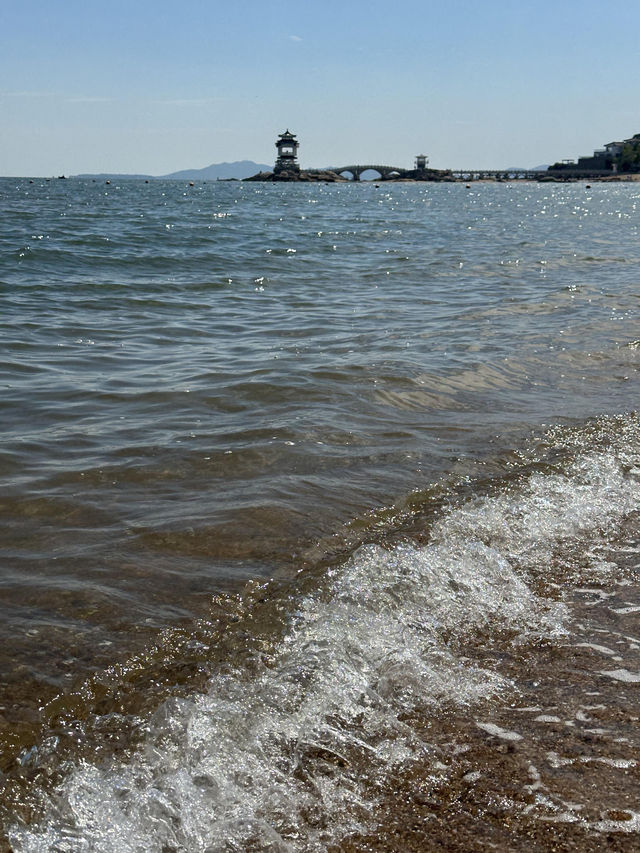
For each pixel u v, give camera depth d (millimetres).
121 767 2512
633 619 3561
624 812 2363
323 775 2512
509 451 5691
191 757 2555
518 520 4527
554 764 2574
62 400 6684
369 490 4891
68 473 5016
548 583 3896
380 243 24906
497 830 2297
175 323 10539
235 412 6457
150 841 2230
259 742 2639
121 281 14203
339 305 12383
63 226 27484
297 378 7484
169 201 60625
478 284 15195
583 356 8812
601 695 2973
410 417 6461
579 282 15445
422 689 2984
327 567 3891
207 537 4195
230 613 3479
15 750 2596
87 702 2861
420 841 2262
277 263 18219
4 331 9461
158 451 5469
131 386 7191
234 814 2340
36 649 3158
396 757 2604
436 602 3635
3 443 5527
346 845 2246
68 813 2316
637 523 4621
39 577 3729
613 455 5676
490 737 2717
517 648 3314
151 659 3129
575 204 71500
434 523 4402
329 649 3184
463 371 7945
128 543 4105
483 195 105188
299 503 4645
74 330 9789
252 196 83188
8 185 111750
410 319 11078
